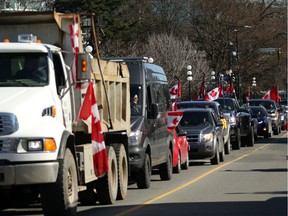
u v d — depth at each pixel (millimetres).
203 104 76500
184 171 57719
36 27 34156
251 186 44562
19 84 30219
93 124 33062
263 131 112188
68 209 29266
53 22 34000
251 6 197500
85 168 32812
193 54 161875
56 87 30922
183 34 192250
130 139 43344
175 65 153000
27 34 32250
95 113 33000
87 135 34531
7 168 27750
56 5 132125
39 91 29828
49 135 28328
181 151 56750
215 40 188000
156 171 58625
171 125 52344
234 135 85250
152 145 46344
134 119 44469
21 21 34156
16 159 27875
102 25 142375
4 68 30562
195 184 46781
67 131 29906
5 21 34250
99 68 35562
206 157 63000
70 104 32531
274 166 60875
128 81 42000
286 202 36438
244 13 192500
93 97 32844
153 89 48469
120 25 147000
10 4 125375
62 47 33969
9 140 28016
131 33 160125
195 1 191125
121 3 149500
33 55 30750
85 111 33062
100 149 33188
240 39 192250
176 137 55344
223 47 187625
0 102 28844
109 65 38000
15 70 30547
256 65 198500
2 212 34719
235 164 64188
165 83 54156
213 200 37781
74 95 33250
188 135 63062
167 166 50375
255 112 113562
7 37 34562
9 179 27797
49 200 28797
